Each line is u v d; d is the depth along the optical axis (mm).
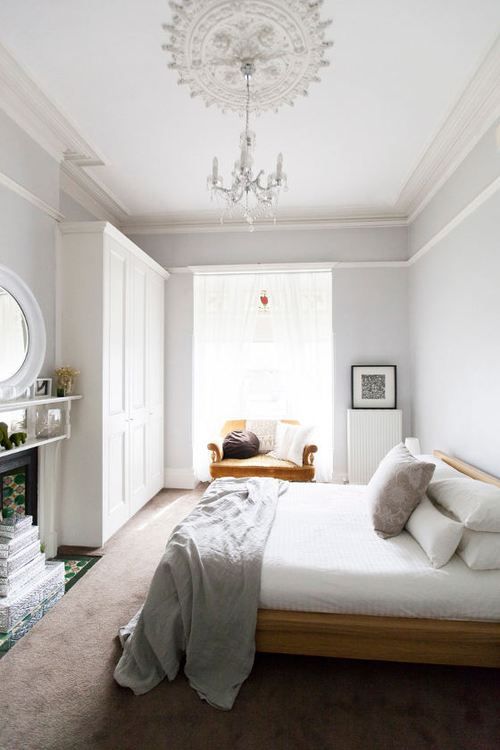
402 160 3281
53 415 2787
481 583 1676
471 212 2830
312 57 2176
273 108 2604
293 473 3869
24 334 2572
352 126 2830
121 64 2244
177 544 1914
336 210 4250
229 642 1697
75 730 1474
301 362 4477
